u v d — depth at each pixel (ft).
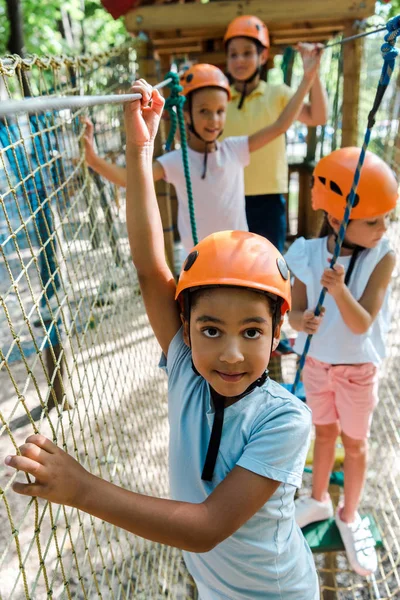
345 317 6.92
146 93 5.14
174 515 3.63
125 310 11.69
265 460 4.04
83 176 8.76
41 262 11.28
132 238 5.17
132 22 13.43
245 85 12.90
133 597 6.63
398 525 9.44
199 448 4.57
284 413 4.24
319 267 7.67
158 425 11.34
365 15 13.11
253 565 4.59
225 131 13.08
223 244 4.09
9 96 4.46
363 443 7.91
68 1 36.47
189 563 5.30
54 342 12.06
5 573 9.23
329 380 7.80
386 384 11.73
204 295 3.97
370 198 6.83
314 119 12.55
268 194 13.32
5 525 10.17
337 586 10.12
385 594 9.74
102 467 10.21
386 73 4.91
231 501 3.90
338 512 8.56
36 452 3.20
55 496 3.26
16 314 14.55
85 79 9.86
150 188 5.24
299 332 8.15
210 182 10.66
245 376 4.00
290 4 13.12
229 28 12.72
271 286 3.98
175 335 5.13
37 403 12.90
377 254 7.33
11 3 24.29
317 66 10.05
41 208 4.79
